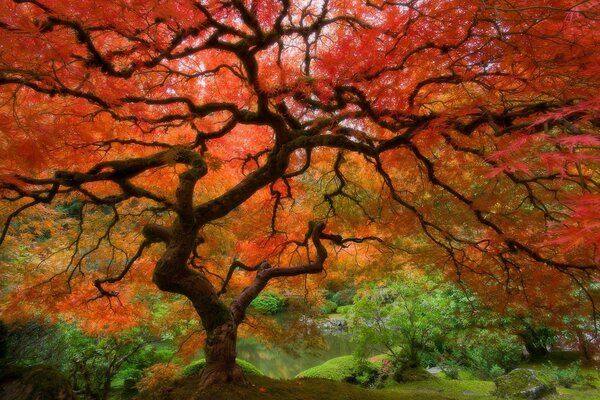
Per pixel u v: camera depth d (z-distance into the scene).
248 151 5.13
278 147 3.62
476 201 3.67
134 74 3.44
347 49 2.97
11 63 2.10
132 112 3.35
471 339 8.67
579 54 2.23
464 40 2.54
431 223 4.50
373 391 4.12
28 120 2.39
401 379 8.06
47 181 2.80
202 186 4.86
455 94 3.41
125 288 4.89
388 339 8.33
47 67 2.32
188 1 2.45
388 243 4.82
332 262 5.62
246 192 3.51
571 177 3.18
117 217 4.24
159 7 2.26
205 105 3.48
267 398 3.12
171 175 4.48
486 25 2.49
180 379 3.54
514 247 3.81
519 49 2.38
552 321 4.04
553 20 2.18
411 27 2.72
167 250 3.24
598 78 2.15
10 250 5.46
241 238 5.07
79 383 6.94
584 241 1.01
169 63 3.99
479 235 4.91
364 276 5.91
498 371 8.51
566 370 7.86
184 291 3.26
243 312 3.74
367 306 8.33
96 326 5.29
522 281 4.03
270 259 5.16
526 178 3.43
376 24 3.28
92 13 2.21
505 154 1.52
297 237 5.21
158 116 4.23
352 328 8.83
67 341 7.08
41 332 6.62
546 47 2.31
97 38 2.91
